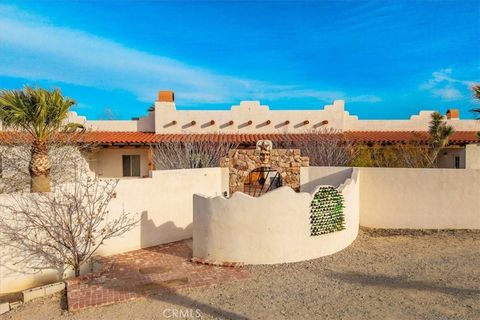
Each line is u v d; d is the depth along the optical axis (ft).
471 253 39.22
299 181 63.36
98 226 41.11
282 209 37.17
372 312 25.05
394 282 30.91
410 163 74.69
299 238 37.73
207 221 39.09
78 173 65.41
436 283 30.30
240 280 32.55
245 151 62.75
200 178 55.36
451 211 50.49
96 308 27.43
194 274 34.58
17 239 34.63
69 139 63.26
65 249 37.86
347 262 37.06
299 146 82.84
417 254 39.45
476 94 52.80
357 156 74.23
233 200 37.60
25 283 35.73
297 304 26.94
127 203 44.37
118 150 94.58
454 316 23.94
